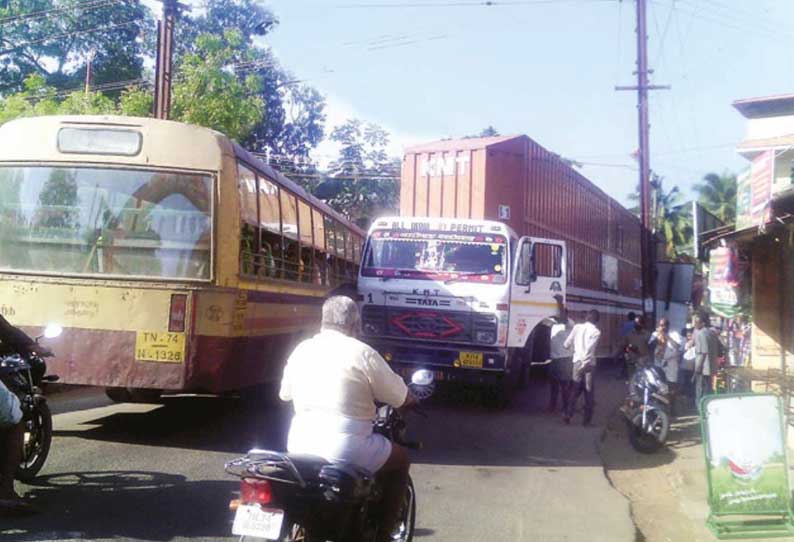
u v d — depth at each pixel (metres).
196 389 9.00
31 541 5.84
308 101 38.88
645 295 23.31
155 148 9.02
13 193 9.09
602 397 17.61
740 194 12.20
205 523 6.51
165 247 8.89
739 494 7.50
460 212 16.66
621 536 7.06
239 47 30.34
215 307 8.91
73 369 8.74
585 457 10.60
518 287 13.68
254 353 10.12
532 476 9.31
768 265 13.38
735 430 7.57
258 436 10.31
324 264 14.29
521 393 16.45
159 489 7.43
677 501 8.71
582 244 21.94
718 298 15.05
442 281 13.46
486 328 13.24
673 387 15.10
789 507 7.52
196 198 8.99
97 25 35.56
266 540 4.22
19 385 6.91
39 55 35.78
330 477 4.39
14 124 9.34
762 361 13.31
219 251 8.95
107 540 5.97
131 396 12.09
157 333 8.73
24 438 7.21
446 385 16.34
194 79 25.36
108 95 35.38
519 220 16.83
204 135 9.16
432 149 17.17
